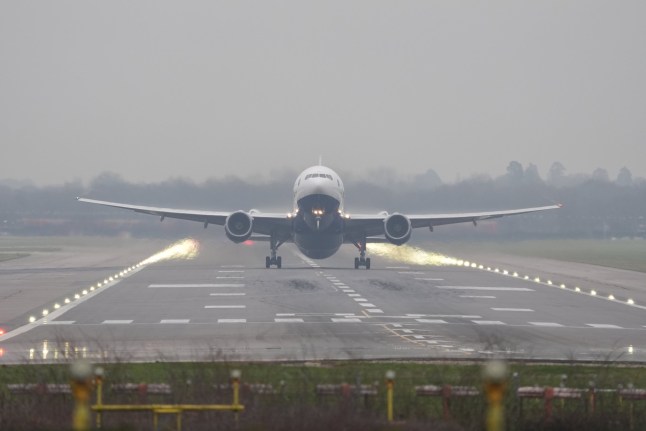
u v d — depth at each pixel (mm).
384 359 132500
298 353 139000
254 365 121375
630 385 102062
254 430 80750
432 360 131750
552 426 89250
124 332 164750
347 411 84375
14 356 136500
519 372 120438
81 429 54781
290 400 93125
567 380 111562
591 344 154000
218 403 91312
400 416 89875
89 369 56312
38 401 92562
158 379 109188
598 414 92000
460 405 90625
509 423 88562
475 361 131250
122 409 80250
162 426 84750
